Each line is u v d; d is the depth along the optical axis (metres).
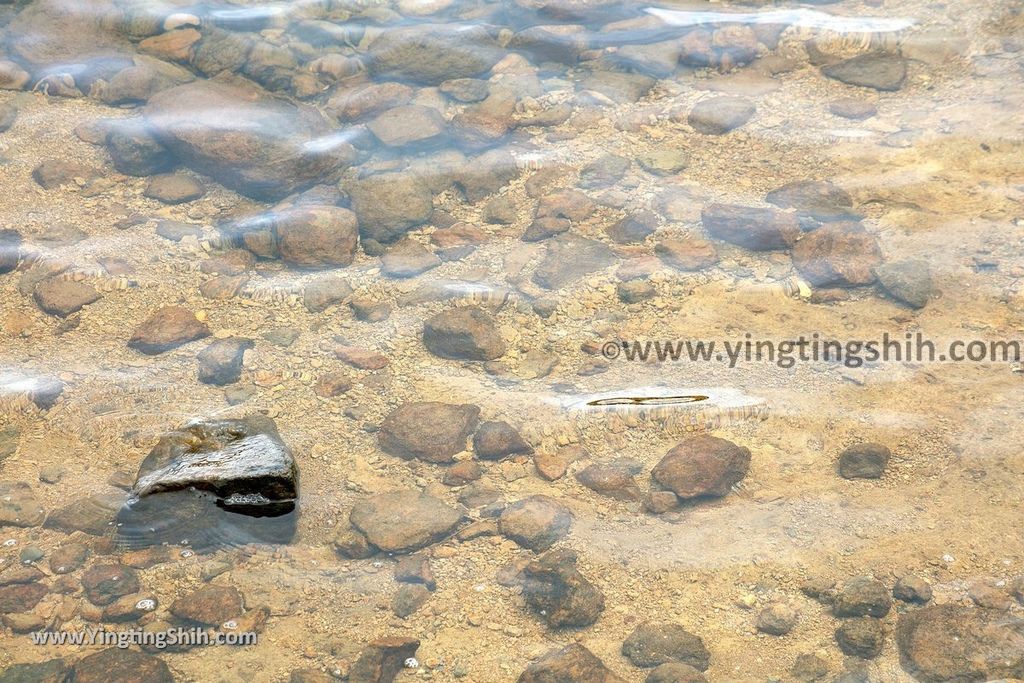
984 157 4.56
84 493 4.02
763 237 4.41
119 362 4.22
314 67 4.80
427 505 4.02
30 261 4.38
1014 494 4.00
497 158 4.60
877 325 4.25
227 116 4.64
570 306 4.30
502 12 5.02
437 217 4.48
